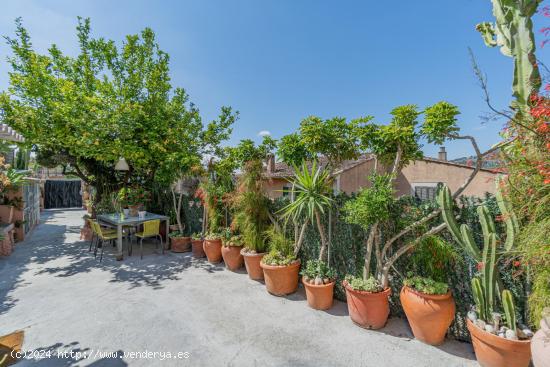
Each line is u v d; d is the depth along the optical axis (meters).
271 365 2.36
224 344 2.65
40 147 7.05
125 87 7.02
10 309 3.37
